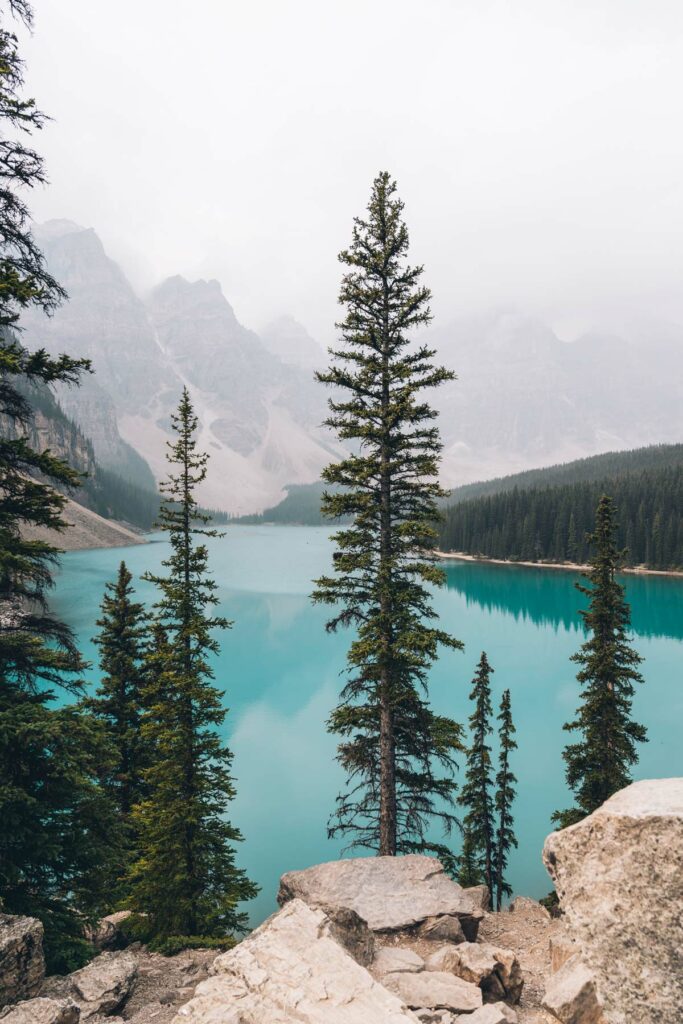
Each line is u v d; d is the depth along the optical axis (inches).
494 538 7514.8
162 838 676.7
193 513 734.5
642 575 5890.8
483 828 1052.5
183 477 731.4
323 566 7145.7
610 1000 181.8
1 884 398.6
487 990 322.3
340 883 501.4
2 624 424.8
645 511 6323.8
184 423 735.1
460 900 486.3
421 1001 295.3
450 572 6437.0
